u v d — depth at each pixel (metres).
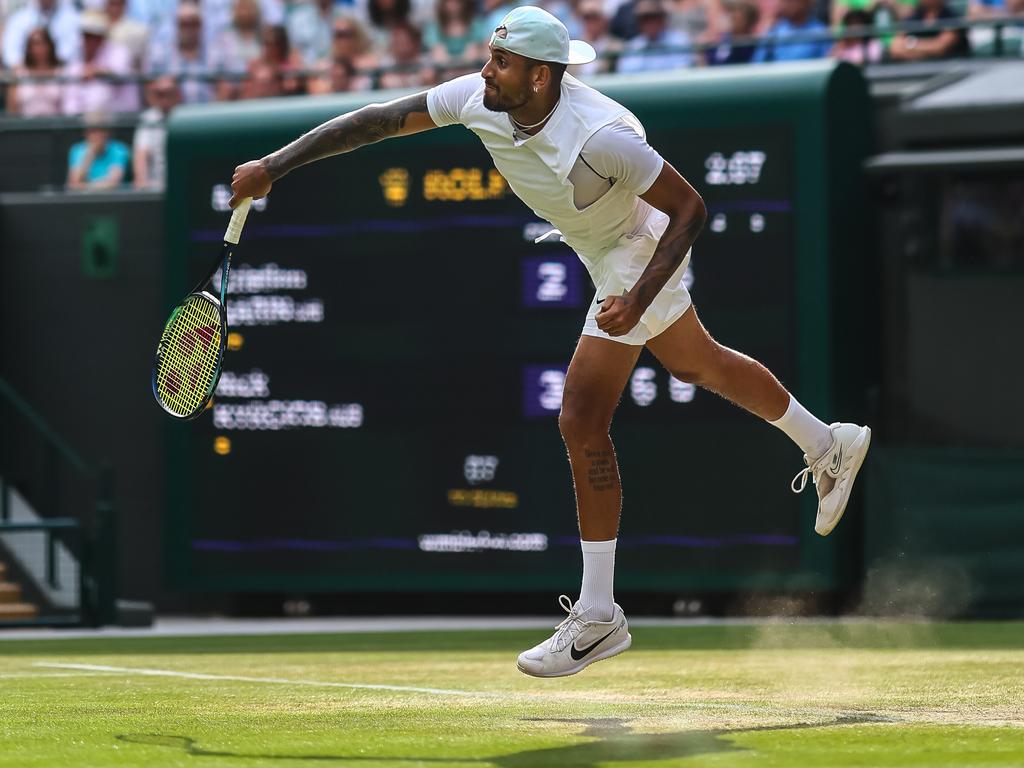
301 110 21.00
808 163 19.02
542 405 19.95
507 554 20.08
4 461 23.27
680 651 13.43
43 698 9.16
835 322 19.08
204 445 21.33
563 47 7.12
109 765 6.21
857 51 21.50
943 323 19.91
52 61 24.61
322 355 20.83
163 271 22.78
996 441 19.59
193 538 21.33
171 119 21.45
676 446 19.41
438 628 18.75
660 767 6.01
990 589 18.36
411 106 7.70
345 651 14.50
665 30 22.61
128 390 22.91
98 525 19.50
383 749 6.55
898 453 18.89
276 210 21.05
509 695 8.95
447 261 20.33
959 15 21.80
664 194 7.18
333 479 20.80
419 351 20.45
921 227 19.89
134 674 11.34
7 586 20.62
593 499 7.52
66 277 23.17
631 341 7.50
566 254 19.84
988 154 19.12
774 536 19.00
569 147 7.20
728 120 19.31
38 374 23.23
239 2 24.52
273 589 20.98
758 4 21.78
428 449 20.42
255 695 9.13
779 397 8.12
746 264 19.27
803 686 9.39
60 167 24.19
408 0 23.38
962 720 7.42
